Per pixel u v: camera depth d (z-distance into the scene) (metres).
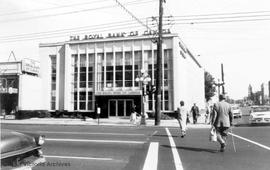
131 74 41.56
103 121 33.00
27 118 40.56
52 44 45.38
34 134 6.75
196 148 11.97
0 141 5.61
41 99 45.16
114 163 9.12
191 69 57.75
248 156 10.27
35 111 42.22
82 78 43.50
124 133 17.45
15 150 5.75
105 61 42.59
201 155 10.45
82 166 8.69
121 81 41.88
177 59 39.50
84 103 42.97
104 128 22.12
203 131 19.62
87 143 13.18
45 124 28.78
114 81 42.06
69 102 43.41
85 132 18.00
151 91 27.70
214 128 11.20
